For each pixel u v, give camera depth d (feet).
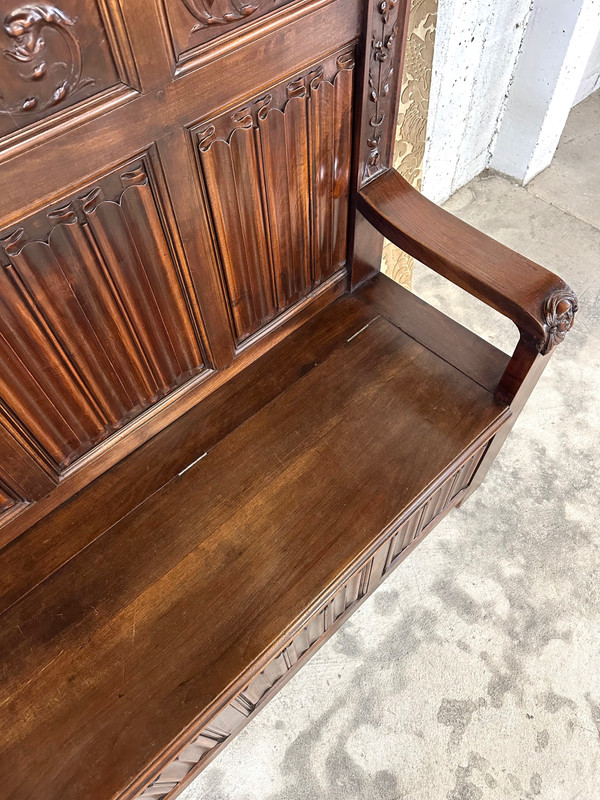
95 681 2.89
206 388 3.75
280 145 2.94
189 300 3.14
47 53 1.92
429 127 5.89
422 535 4.60
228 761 4.24
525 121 6.77
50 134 2.08
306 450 3.54
